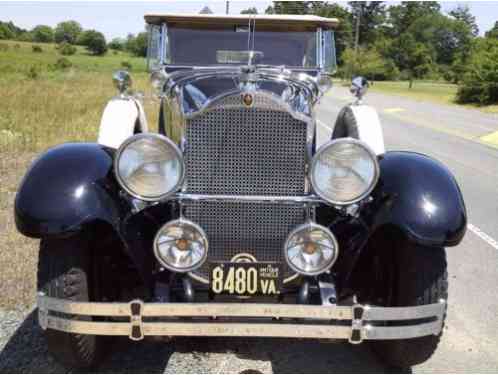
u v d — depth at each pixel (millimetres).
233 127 3008
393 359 3436
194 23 4551
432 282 3135
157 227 3465
